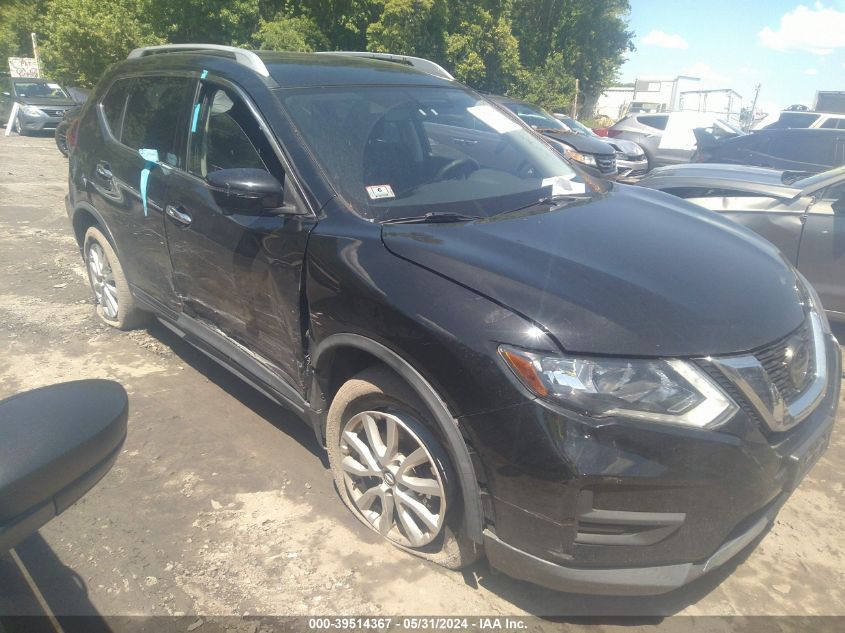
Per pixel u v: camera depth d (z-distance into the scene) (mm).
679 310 2201
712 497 2070
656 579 2145
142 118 3912
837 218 4730
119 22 18156
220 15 17188
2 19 31266
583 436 2000
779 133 9211
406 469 2473
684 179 5617
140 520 2836
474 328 2146
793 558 2719
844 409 3938
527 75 25547
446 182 3084
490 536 2254
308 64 3477
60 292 5480
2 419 1408
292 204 2820
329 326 2564
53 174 11453
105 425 1464
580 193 3338
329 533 2771
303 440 3443
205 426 3553
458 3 20766
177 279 3594
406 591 2486
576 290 2213
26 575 2533
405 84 3604
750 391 2115
